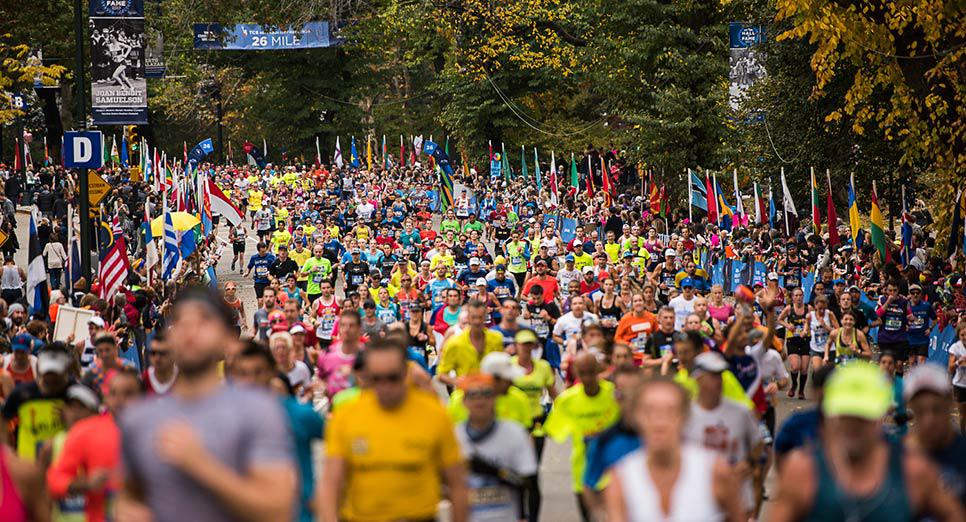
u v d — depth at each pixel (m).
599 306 55.09
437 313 47.88
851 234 78.12
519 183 144.38
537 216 111.69
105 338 30.52
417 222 101.94
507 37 151.50
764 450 29.52
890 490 14.72
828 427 15.10
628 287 55.31
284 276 79.94
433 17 150.12
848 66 84.12
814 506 14.80
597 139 178.62
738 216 95.94
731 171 114.69
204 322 11.95
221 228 147.88
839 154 90.31
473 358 32.53
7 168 137.00
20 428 25.55
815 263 76.94
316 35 178.25
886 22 58.09
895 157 87.56
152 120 196.50
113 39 62.53
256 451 11.48
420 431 18.38
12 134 172.38
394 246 93.06
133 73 62.81
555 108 187.75
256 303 90.00
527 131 179.25
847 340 47.78
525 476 22.02
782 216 94.69
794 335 51.69
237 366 23.69
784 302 65.44
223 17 132.12
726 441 22.53
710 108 119.75
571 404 26.12
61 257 77.00
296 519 20.78
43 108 159.38
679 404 15.28
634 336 42.72
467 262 85.25
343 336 31.31
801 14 60.09
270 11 132.88
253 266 80.81
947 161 61.00
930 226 76.75
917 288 51.84
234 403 11.68
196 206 106.38
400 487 18.28
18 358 35.69
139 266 75.81
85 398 22.92
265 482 11.36
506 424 22.14
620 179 150.12
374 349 18.23
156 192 112.75
